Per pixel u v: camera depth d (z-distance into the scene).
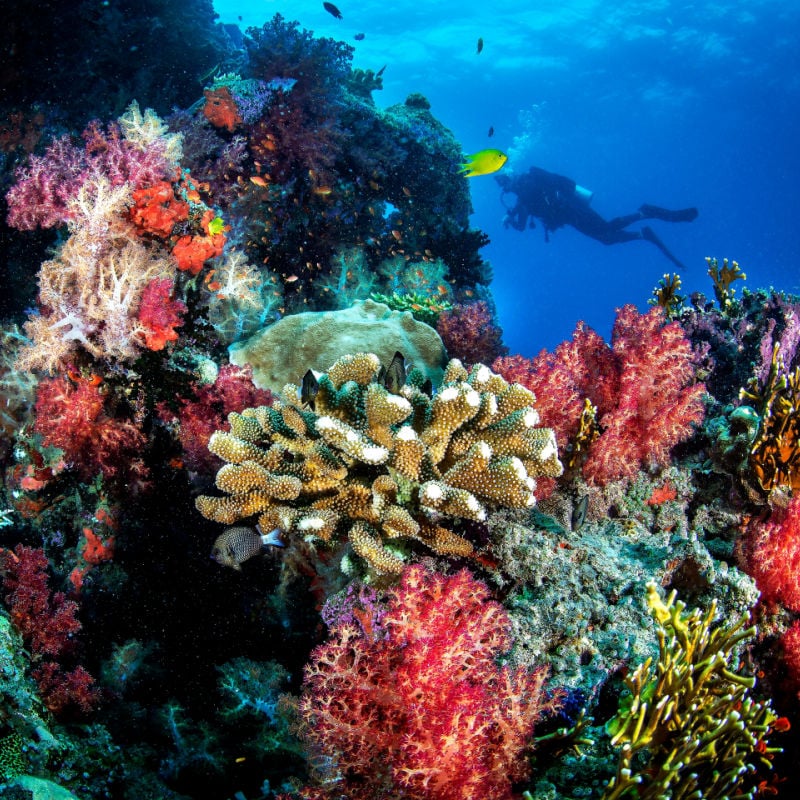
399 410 2.68
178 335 4.77
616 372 4.19
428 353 5.81
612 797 2.06
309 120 9.22
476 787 2.09
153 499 4.30
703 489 3.95
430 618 2.36
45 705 3.27
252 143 8.95
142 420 4.48
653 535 3.63
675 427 3.86
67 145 5.04
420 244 11.02
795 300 5.98
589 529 3.62
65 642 3.77
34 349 4.15
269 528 2.86
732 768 2.22
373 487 2.74
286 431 3.05
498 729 2.29
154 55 11.65
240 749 3.31
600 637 2.80
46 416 4.09
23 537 4.62
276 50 9.49
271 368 5.59
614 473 3.82
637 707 2.16
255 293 5.70
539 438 2.92
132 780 3.08
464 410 2.74
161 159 4.72
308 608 3.74
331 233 9.44
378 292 9.61
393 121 11.05
